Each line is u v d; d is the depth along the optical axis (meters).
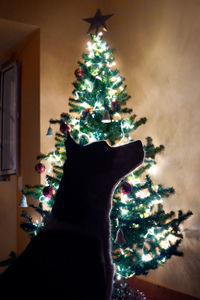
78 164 1.84
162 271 3.28
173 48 3.31
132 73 3.85
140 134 3.70
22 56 4.43
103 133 2.86
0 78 4.60
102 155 1.88
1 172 4.55
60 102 4.00
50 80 3.96
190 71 3.09
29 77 4.18
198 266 2.91
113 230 2.60
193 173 3.01
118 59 4.08
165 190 2.73
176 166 3.20
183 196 3.11
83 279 1.56
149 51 3.62
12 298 1.43
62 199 1.74
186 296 2.99
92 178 1.81
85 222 1.69
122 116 3.92
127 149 1.96
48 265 1.54
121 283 2.81
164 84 3.40
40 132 3.86
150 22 3.62
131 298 2.71
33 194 2.98
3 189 4.71
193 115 3.04
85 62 3.19
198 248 2.92
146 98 3.63
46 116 3.91
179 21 3.26
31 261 1.55
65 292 1.51
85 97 3.05
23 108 4.30
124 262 2.62
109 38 4.24
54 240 1.61
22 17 3.85
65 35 4.11
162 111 3.41
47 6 4.03
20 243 4.15
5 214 4.62
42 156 3.08
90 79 3.00
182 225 3.08
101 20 4.04
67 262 1.56
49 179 2.89
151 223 2.56
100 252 1.67
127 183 2.46
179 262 3.10
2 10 3.75
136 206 2.69
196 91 3.02
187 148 3.08
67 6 4.16
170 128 3.30
